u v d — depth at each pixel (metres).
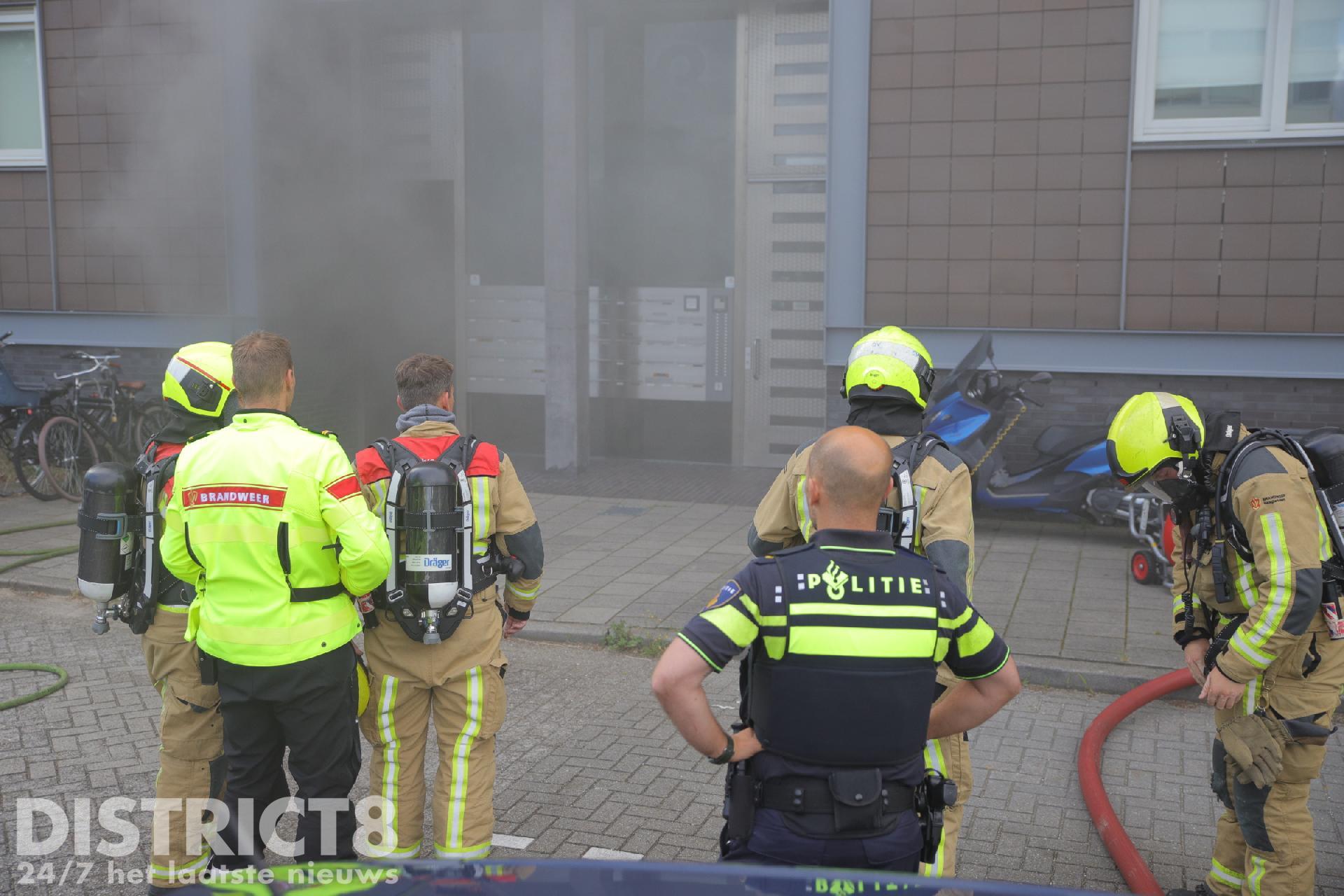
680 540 8.01
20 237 10.95
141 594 3.28
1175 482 3.05
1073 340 8.36
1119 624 5.95
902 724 2.16
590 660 5.72
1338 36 7.75
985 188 8.41
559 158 10.15
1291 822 3.00
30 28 10.69
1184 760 4.50
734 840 2.23
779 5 10.18
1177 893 3.42
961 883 1.76
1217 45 7.96
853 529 2.25
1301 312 7.94
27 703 5.08
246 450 3.01
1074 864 3.69
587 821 3.98
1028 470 7.94
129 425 9.95
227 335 10.49
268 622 2.98
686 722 2.13
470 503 3.22
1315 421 7.98
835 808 2.14
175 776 3.32
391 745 3.34
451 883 1.73
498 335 11.52
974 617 2.27
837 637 2.13
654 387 11.15
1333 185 7.80
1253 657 2.81
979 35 8.29
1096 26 8.05
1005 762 4.50
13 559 7.57
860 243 8.70
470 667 3.31
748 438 10.88
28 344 11.02
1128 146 8.09
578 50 10.11
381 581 3.07
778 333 10.66
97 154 10.60
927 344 8.67
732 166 10.68
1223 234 8.03
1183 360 8.18
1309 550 2.76
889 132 8.55
